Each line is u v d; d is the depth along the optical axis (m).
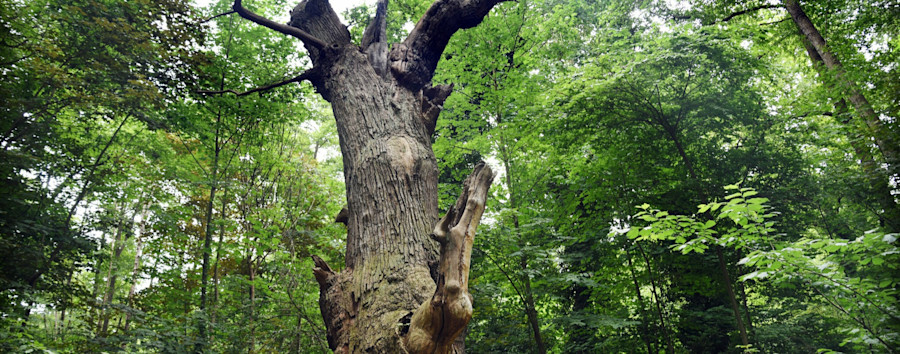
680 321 9.83
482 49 9.38
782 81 12.05
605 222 9.11
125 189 10.43
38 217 7.94
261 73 10.48
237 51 10.24
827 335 10.32
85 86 7.45
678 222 4.68
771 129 10.06
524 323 8.88
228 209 12.77
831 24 9.84
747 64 9.22
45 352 5.64
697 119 9.28
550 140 9.80
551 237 8.97
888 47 8.75
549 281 8.01
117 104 7.77
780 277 4.41
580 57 13.17
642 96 8.87
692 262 9.20
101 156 9.79
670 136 9.29
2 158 6.89
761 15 11.66
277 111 10.70
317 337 9.16
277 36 10.55
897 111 6.77
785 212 9.35
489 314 8.77
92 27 6.94
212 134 10.67
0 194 7.05
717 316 9.84
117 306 7.82
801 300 10.33
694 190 8.98
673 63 8.98
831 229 9.73
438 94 3.84
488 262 8.42
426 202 3.09
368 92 3.59
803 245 4.20
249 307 9.58
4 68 6.95
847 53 8.53
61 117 8.78
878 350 4.47
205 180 10.11
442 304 2.23
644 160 9.20
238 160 11.20
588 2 14.96
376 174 3.10
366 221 2.96
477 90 9.43
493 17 9.42
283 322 9.48
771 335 9.61
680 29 9.54
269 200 12.05
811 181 9.09
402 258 2.76
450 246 2.32
